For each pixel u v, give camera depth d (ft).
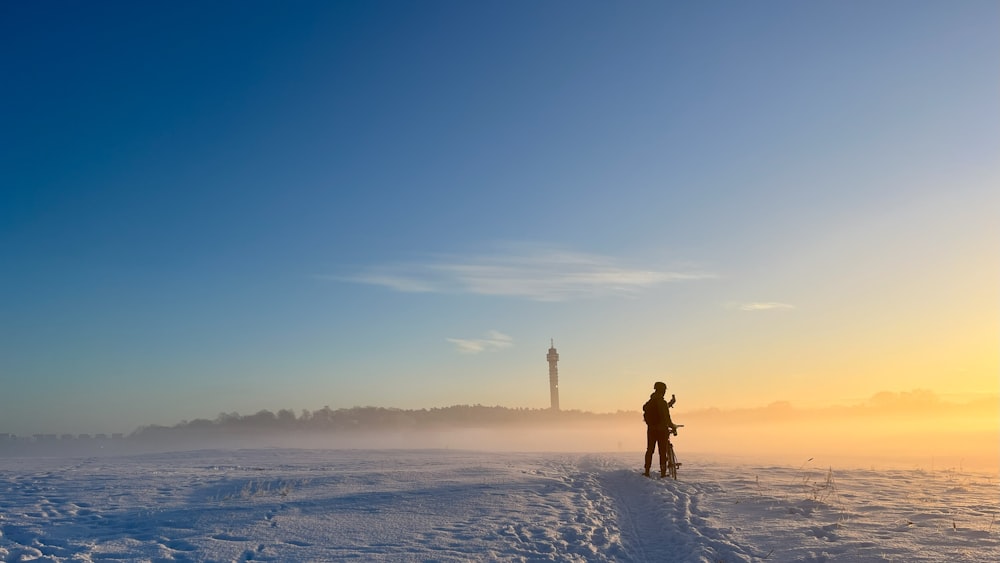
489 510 41.75
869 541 32.37
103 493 50.31
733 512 41.86
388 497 45.83
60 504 45.60
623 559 31.86
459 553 31.32
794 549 31.99
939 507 41.55
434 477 57.06
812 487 52.03
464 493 47.60
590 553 32.09
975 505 42.50
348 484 53.01
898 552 30.22
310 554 31.27
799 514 40.57
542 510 41.98
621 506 46.60
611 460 85.56
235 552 31.81
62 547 33.50
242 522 38.47
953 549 30.50
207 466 76.43
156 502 46.09
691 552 32.35
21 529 37.45
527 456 95.86
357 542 33.53
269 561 30.30
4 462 90.07
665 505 44.09
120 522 39.47
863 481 56.85
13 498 48.26
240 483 54.85
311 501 44.70
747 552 31.89
